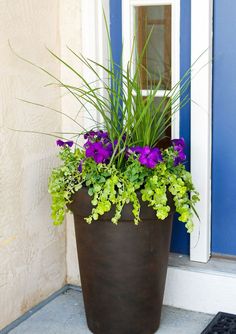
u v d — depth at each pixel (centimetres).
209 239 281
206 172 269
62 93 285
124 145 230
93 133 250
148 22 279
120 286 238
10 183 254
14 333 257
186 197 237
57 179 241
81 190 231
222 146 273
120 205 225
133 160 228
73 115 284
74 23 278
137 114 239
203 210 272
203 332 246
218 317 261
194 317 270
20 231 263
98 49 279
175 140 246
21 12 254
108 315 244
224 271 270
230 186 275
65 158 249
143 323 245
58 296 291
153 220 233
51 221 283
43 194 276
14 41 252
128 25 279
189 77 270
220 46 266
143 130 240
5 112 249
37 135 269
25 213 265
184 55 272
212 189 279
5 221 254
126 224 230
